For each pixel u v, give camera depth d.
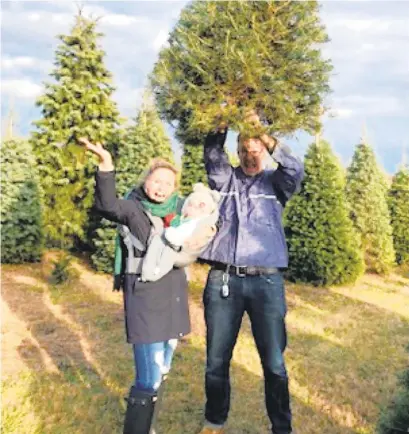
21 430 3.55
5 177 10.85
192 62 2.97
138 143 11.09
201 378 4.72
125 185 10.77
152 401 2.84
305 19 3.04
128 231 2.80
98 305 7.68
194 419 3.82
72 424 3.69
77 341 5.87
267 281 3.18
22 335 6.04
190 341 5.95
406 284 11.09
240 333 6.30
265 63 2.96
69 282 9.22
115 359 5.23
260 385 4.55
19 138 11.24
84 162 11.53
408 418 2.79
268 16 2.99
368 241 12.11
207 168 3.43
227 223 3.29
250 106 2.95
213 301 3.26
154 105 3.28
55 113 11.66
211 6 3.01
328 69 3.07
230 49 2.87
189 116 3.08
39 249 11.15
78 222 11.55
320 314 7.74
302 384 4.62
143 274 2.71
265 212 3.27
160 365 2.86
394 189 13.93
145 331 2.76
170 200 2.88
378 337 6.45
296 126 3.01
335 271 9.90
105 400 4.15
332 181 10.18
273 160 3.17
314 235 9.88
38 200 11.12
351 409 4.06
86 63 11.62
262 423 3.78
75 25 11.71
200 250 2.89
